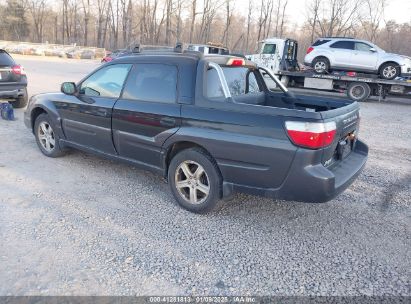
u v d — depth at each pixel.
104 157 4.96
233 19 60.69
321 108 4.83
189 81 3.98
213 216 4.07
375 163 6.43
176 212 4.12
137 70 4.47
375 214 4.34
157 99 4.21
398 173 5.91
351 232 3.88
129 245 3.42
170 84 4.13
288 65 18.33
